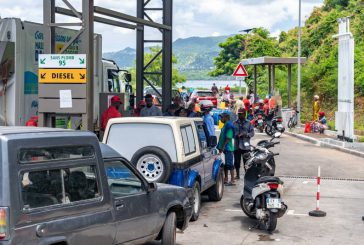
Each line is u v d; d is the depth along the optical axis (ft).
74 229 22.56
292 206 44.37
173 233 29.63
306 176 59.47
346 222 39.14
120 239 25.64
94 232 23.72
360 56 133.90
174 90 148.77
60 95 44.01
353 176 59.67
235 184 54.03
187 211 31.14
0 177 20.01
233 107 115.44
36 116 48.91
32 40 48.73
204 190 42.52
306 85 141.79
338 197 48.14
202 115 56.18
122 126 36.91
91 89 44.21
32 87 49.03
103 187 24.43
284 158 73.26
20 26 47.19
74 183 22.95
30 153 21.04
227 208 43.52
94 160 24.14
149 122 36.60
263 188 35.58
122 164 26.76
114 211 25.02
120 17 49.78
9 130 21.76
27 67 48.29
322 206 44.42
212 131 53.57
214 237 34.78
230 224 38.27
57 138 22.31
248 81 202.90
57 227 21.74
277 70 166.61
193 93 144.97
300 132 108.68
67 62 43.83
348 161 70.95
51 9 45.32
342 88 86.79
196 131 40.27
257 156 38.32
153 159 34.73
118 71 71.31
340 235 35.60
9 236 19.83
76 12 44.11
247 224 38.29
